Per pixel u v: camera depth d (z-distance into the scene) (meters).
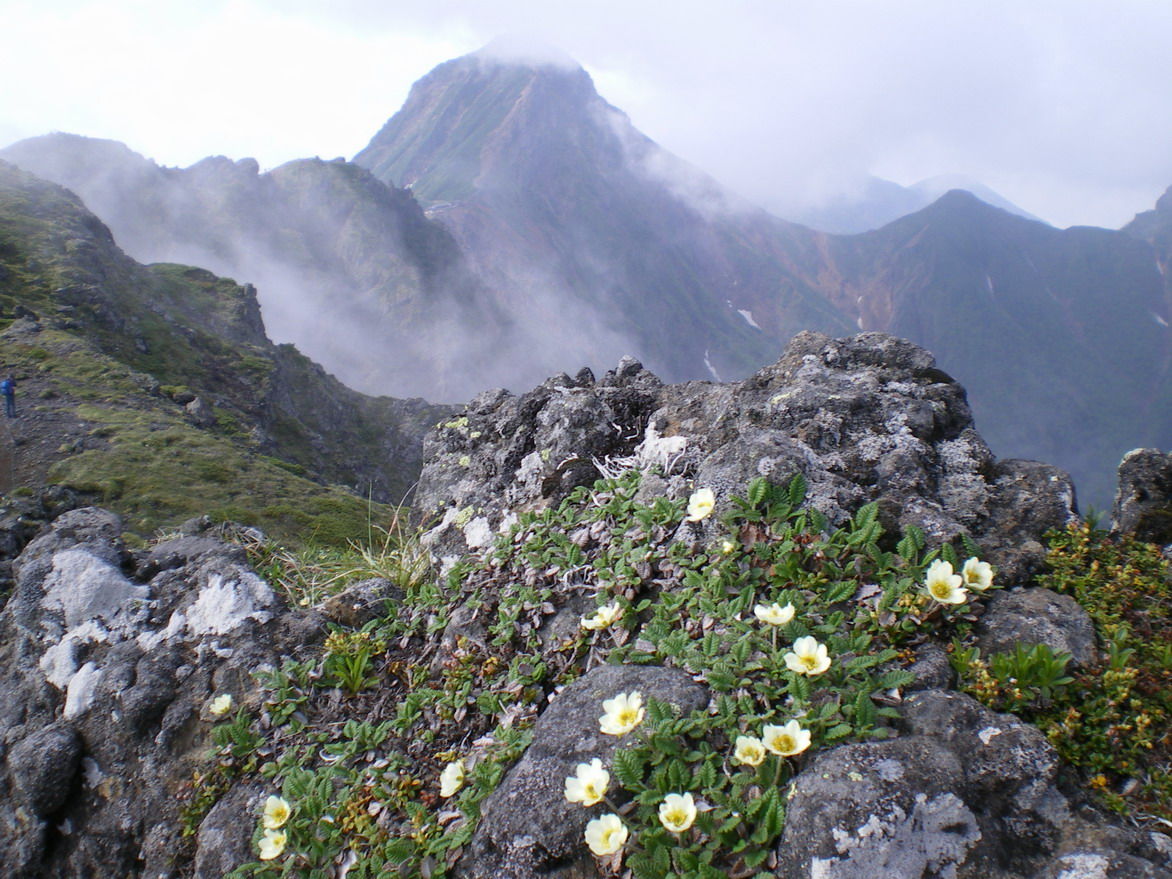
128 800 4.79
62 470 38.78
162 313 93.38
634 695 3.15
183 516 35.50
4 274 77.81
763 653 3.38
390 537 6.79
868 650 3.34
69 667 5.35
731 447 4.37
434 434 7.00
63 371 53.78
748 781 2.90
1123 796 2.84
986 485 4.28
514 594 4.70
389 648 5.12
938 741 2.87
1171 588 3.60
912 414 4.64
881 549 3.88
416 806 3.76
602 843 2.80
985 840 2.63
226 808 4.37
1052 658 3.09
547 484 5.61
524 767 3.37
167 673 5.09
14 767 5.02
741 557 3.91
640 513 4.44
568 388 6.65
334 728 4.63
